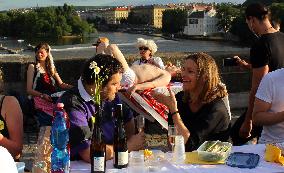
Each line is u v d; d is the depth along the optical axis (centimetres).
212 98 375
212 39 11231
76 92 323
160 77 628
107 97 322
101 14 19600
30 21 12381
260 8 459
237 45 9525
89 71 316
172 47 8625
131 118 383
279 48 455
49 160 285
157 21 17488
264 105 384
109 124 344
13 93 698
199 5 15438
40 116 640
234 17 11094
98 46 659
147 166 302
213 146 329
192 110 382
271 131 389
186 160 317
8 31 12569
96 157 291
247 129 476
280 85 379
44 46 675
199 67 370
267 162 313
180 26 13888
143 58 743
